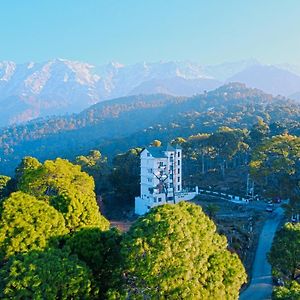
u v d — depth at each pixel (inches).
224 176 3833.7
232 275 958.4
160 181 3041.3
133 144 7726.4
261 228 2324.1
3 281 836.6
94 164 3843.5
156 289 872.3
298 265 1491.1
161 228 919.0
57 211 1058.1
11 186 2802.7
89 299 886.4
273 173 2930.6
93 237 996.6
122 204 3314.5
